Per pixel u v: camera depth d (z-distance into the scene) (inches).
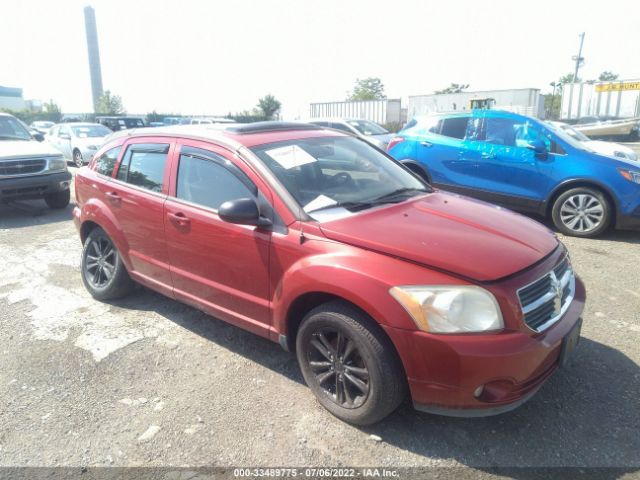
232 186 134.7
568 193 269.6
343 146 158.1
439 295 97.3
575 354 141.3
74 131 651.5
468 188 310.8
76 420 118.6
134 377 135.9
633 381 127.9
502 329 97.2
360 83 2901.1
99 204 176.7
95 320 170.6
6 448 109.8
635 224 256.7
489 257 103.9
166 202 150.5
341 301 110.4
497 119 301.7
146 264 162.9
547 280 108.0
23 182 319.0
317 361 119.4
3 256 243.3
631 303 175.5
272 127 154.5
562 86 1110.4
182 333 160.4
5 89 3122.5
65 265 229.0
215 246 135.9
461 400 98.0
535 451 104.7
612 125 979.3
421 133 333.7
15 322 169.8
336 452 105.7
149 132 168.4
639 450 104.3
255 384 131.3
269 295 126.0
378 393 104.9
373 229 113.5
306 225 117.7
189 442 109.9
